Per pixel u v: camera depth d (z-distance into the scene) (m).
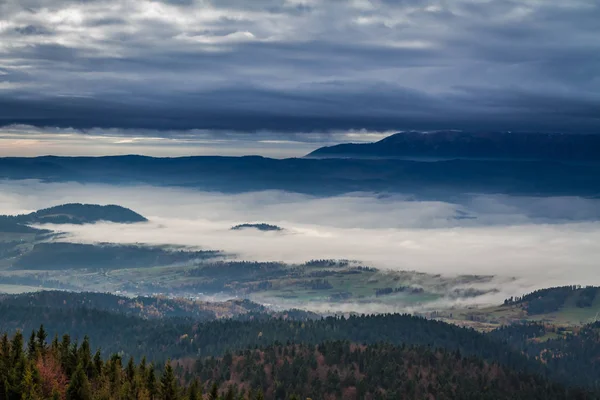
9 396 168.88
